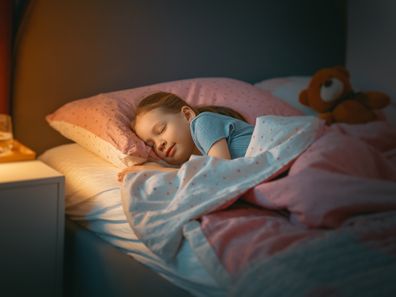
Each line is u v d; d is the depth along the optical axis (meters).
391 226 0.94
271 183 1.13
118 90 1.94
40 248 1.36
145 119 1.50
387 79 2.46
